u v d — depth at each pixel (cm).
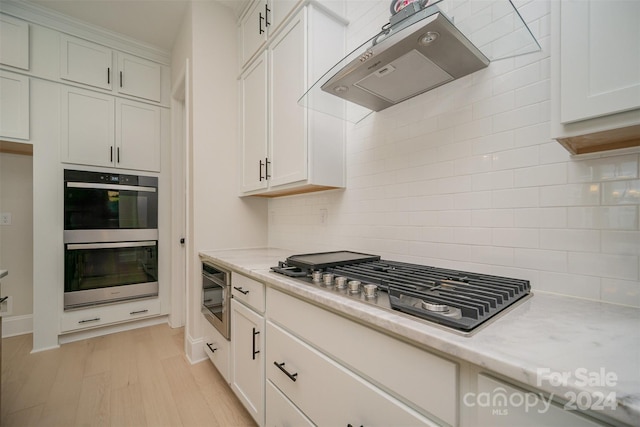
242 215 227
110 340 237
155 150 272
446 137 117
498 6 94
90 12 225
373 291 80
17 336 241
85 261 234
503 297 75
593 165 82
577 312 71
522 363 44
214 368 194
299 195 203
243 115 214
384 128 142
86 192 235
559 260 88
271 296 116
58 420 142
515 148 97
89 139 240
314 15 149
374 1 146
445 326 59
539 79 92
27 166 252
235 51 228
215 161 215
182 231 274
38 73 220
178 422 142
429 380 59
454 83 114
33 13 218
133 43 260
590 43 63
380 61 97
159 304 271
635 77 57
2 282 242
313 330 92
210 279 185
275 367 114
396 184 136
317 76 149
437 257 119
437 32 82
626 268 77
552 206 89
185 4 219
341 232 168
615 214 78
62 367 193
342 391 80
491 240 103
